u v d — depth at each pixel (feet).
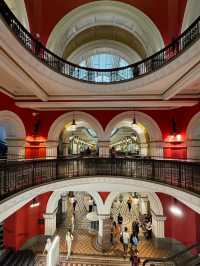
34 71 22.36
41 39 33.40
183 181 23.00
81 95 31.91
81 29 37.78
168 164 25.27
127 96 31.58
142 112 37.83
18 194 19.25
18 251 32.53
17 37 18.31
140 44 40.45
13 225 32.42
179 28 32.04
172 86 26.96
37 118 38.17
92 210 51.26
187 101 30.53
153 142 37.45
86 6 33.86
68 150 59.11
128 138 74.23
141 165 29.35
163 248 34.99
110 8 34.30
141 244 36.32
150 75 26.48
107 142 37.60
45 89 29.22
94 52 44.04
